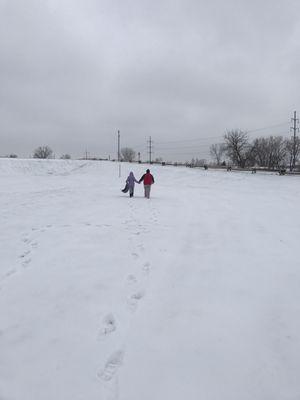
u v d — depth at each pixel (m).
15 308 5.25
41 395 3.51
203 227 11.52
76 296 5.68
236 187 35.78
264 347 4.43
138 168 61.84
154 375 3.85
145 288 6.09
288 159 100.25
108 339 4.52
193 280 6.52
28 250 8.02
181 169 60.25
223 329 4.81
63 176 51.53
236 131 94.31
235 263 7.61
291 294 6.04
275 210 16.92
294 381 3.82
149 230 10.58
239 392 3.63
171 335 4.63
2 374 3.80
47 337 4.52
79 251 8.02
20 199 17.53
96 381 3.74
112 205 15.70
